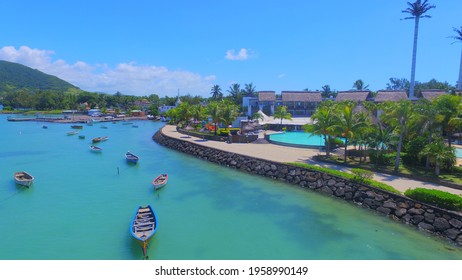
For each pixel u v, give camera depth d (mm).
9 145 68875
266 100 106750
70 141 76000
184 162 51938
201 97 190500
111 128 112125
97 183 39000
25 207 30547
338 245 23031
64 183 38906
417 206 26406
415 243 23250
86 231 25172
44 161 52156
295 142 65938
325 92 151875
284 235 24609
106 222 26938
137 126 119438
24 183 37031
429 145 34906
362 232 25062
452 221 23875
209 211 29531
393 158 38938
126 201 32281
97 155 57906
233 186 37469
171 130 87875
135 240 22406
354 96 95812
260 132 80562
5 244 22938
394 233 24844
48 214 28734
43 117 149000
